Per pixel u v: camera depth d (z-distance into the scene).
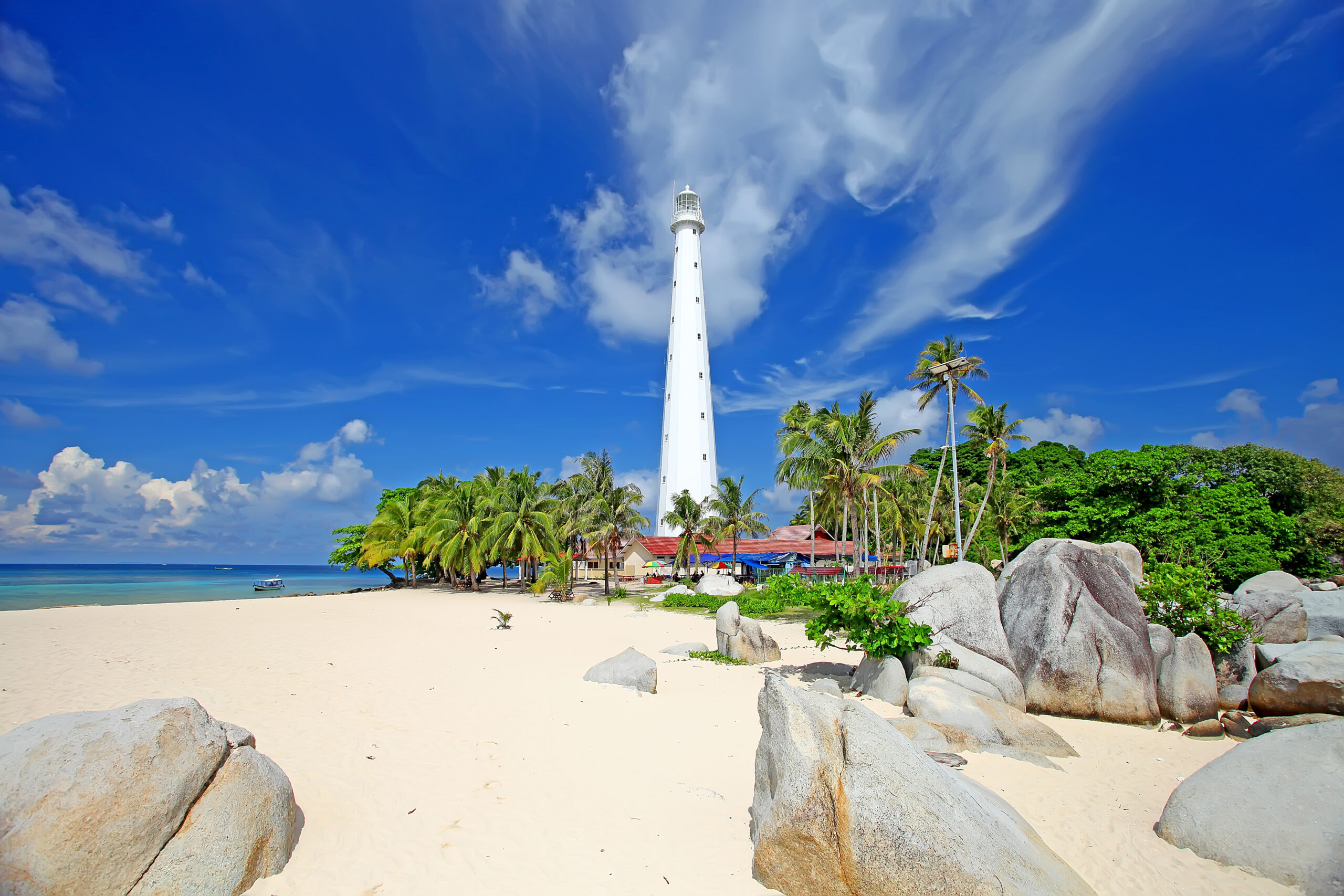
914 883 5.30
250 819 5.78
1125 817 8.04
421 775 8.50
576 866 6.31
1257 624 16.94
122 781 5.24
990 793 7.05
